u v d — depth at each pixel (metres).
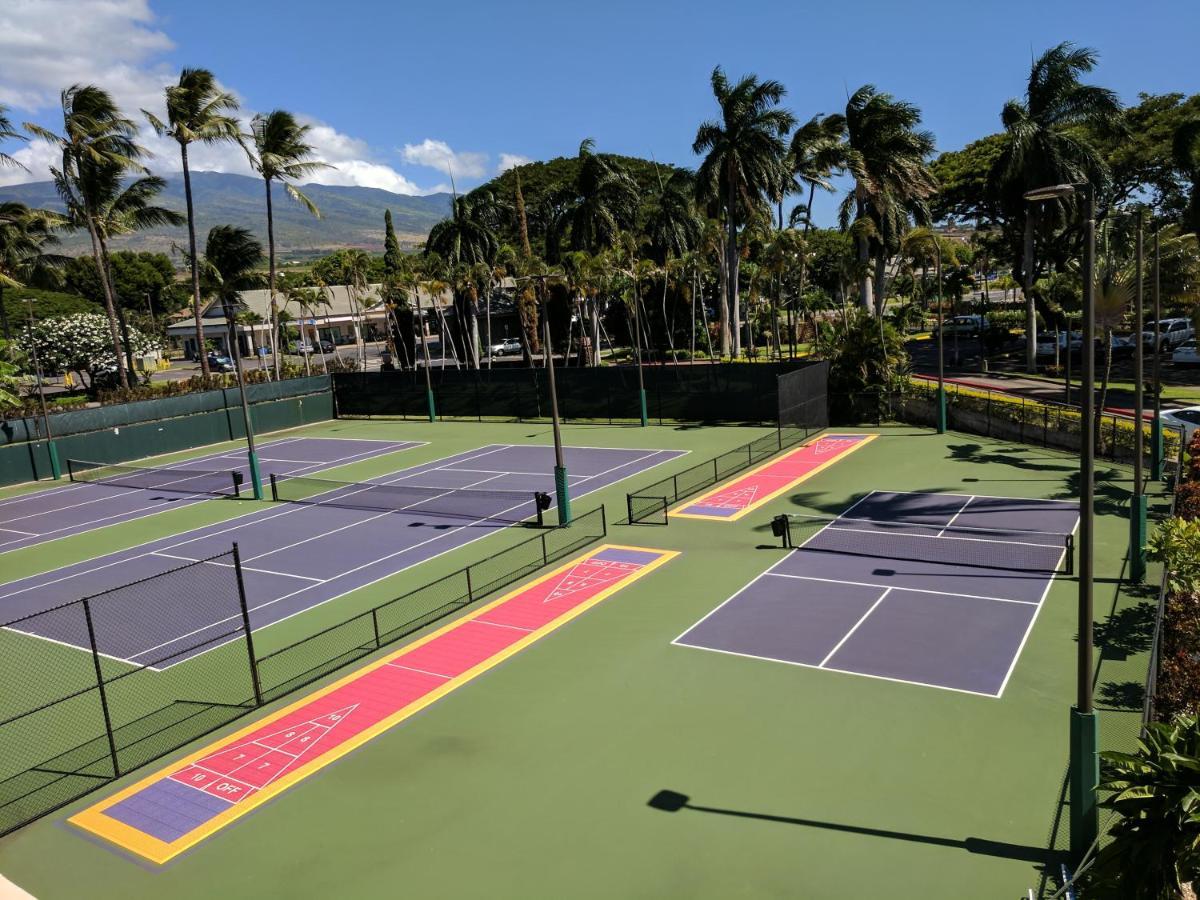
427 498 35.34
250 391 56.28
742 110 58.75
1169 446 31.38
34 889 12.38
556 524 29.61
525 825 12.88
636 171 99.44
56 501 40.47
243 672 19.44
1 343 47.81
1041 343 62.72
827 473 34.34
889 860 11.48
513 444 46.56
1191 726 8.57
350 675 18.72
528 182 98.25
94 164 55.69
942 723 14.91
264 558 28.44
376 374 60.00
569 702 16.72
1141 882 8.02
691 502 31.38
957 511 27.69
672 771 14.02
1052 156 51.25
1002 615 19.25
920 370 58.94
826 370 43.94
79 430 47.53
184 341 111.19
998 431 38.28
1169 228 34.62
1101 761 10.97
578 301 65.69
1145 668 16.39
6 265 59.31
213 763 15.48
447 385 57.25
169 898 11.93
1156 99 60.97
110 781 15.09
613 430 48.25
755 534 26.94
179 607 24.31
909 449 37.56
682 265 64.12
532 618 21.27
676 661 18.19
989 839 11.76
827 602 20.83
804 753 14.27
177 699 18.31
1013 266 68.69
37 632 23.17
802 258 53.34
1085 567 10.50
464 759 14.93
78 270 116.50
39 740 16.98
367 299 83.69
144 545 31.31
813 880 11.18
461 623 21.25
